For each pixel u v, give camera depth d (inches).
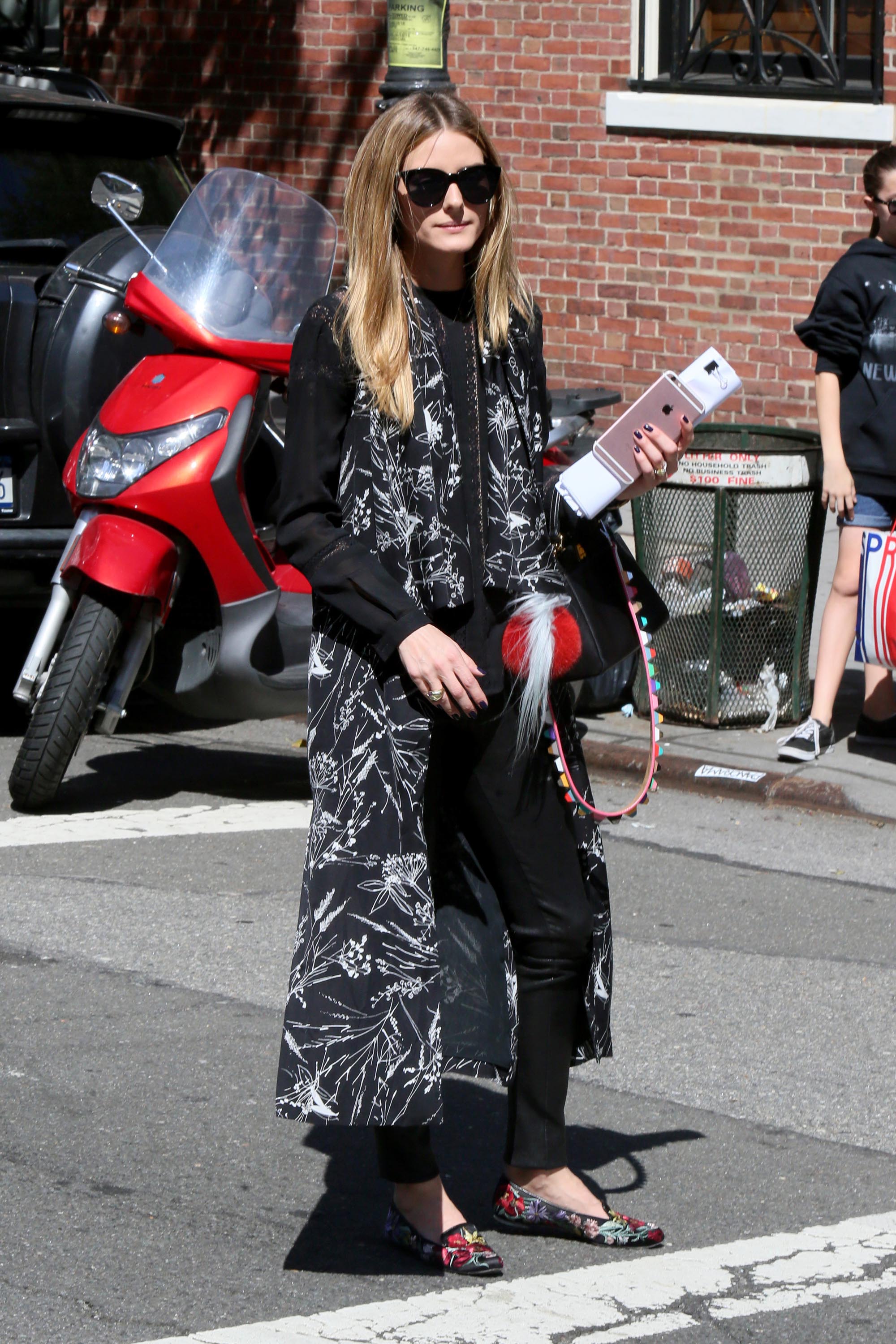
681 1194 151.0
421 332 127.5
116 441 245.8
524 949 135.0
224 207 253.9
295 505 127.3
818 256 454.3
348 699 127.7
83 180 312.3
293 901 223.1
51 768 250.8
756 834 257.4
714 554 292.4
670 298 474.0
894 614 267.9
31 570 289.0
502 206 129.0
